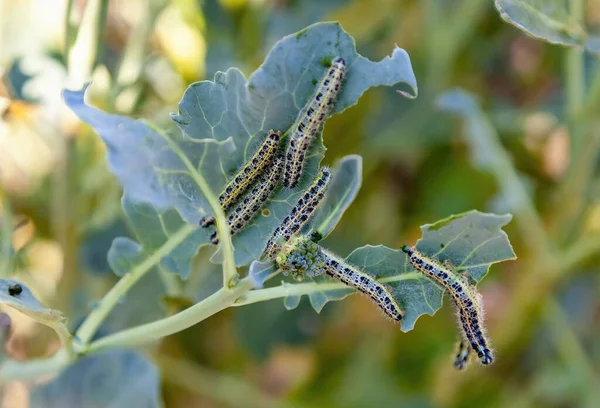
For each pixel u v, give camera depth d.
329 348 0.56
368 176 0.55
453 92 0.50
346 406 0.53
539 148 0.56
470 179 0.56
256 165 0.33
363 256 0.34
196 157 0.32
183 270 0.35
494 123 0.56
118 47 0.51
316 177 0.34
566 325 0.51
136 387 0.33
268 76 0.33
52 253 0.49
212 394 0.51
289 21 0.52
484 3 0.54
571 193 0.49
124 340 0.34
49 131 0.44
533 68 0.59
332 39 0.33
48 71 0.43
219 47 0.48
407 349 0.55
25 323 0.48
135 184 0.31
